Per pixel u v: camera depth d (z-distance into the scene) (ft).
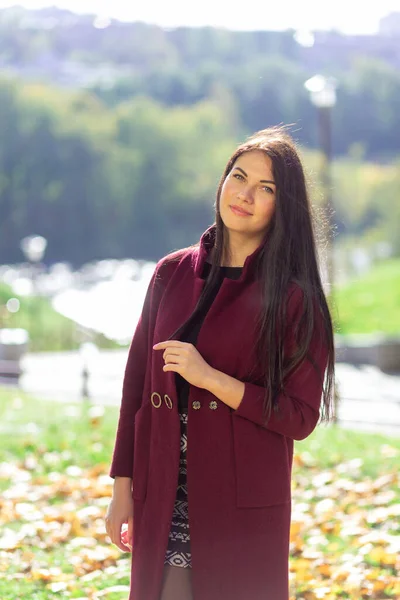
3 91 341.41
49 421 39.65
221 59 449.48
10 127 342.44
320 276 11.27
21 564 19.77
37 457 31.89
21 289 180.65
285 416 10.52
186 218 350.02
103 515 23.59
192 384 10.69
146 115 347.77
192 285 11.29
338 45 446.60
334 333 11.62
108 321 111.24
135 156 345.72
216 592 10.59
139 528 11.09
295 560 19.99
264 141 11.20
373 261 228.22
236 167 11.19
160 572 10.77
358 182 302.66
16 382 66.64
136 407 11.62
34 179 343.87
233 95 393.91
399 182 291.38
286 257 10.87
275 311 10.62
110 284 134.31
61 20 497.46
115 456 11.45
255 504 10.64
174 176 347.15
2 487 27.37
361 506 24.91
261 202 11.03
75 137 343.05
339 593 17.97
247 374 10.75
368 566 19.53
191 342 11.03
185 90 410.11
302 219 11.04
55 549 21.24
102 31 484.33
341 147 404.36
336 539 21.97
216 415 10.66
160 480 10.91
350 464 30.27
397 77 417.69
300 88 406.82
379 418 46.52
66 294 138.41
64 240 346.33
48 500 25.86
